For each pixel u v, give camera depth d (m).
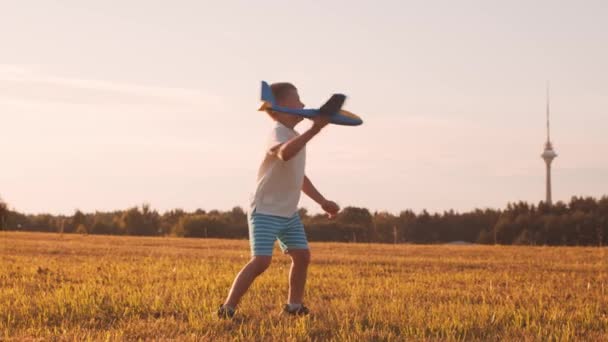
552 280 12.21
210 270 13.20
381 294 9.57
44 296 8.70
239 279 7.27
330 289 10.16
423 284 11.06
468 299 9.09
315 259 17.55
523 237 71.00
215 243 28.97
